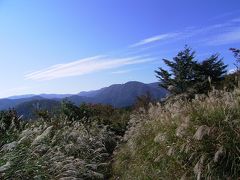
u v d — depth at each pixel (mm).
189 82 24078
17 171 8289
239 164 6512
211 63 25031
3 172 8117
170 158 7781
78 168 10633
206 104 8023
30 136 10336
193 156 7258
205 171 6781
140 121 12836
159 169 8062
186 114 8273
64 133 13133
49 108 19516
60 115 17453
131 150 10914
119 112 24719
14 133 10789
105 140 16031
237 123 6988
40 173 8773
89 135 15367
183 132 7516
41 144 10250
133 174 9250
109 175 11344
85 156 12578
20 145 9492
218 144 6867
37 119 15812
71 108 19891
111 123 19922
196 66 24812
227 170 6633
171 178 7496
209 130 6855
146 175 8250
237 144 6727
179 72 24891
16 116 14664
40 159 9203
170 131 8406
